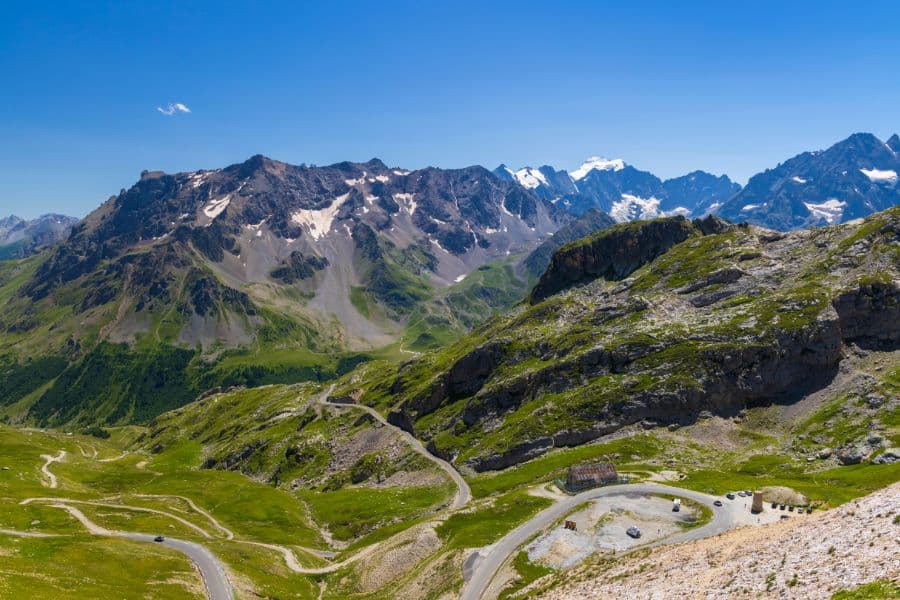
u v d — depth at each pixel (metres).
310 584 148.12
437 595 114.88
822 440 175.62
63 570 115.62
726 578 67.19
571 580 98.00
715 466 172.50
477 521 145.75
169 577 124.81
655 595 72.12
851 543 58.88
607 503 134.38
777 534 74.88
